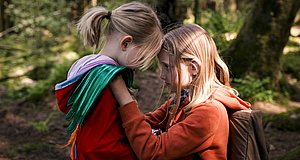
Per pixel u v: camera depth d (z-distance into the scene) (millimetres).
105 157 1950
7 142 5309
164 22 4312
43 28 9438
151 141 1938
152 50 2016
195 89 2018
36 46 9094
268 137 5141
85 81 1934
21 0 9188
